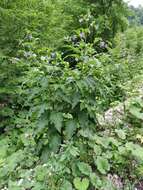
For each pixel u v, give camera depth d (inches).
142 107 152.3
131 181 121.6
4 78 226.5
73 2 446.3
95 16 463.8
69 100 115.0
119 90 170.2
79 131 118.8
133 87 177.5
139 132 141.9
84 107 115.1
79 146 120.1
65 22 362.3
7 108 222.4
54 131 117.6
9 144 177.9
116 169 123.0
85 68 120.6
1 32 232.4
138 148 125.0
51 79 118.6
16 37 236.5
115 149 128.5
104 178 116.6
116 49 282.5
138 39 449.7
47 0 310.5
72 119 117.6
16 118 208.4
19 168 126.6
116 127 143.3
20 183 114.6
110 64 188.2
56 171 111.9
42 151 119.5
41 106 116.7
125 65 235.5
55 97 117.0
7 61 226.8
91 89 116.7
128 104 150.2
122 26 474.6
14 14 229.3
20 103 218.2
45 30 275.0
